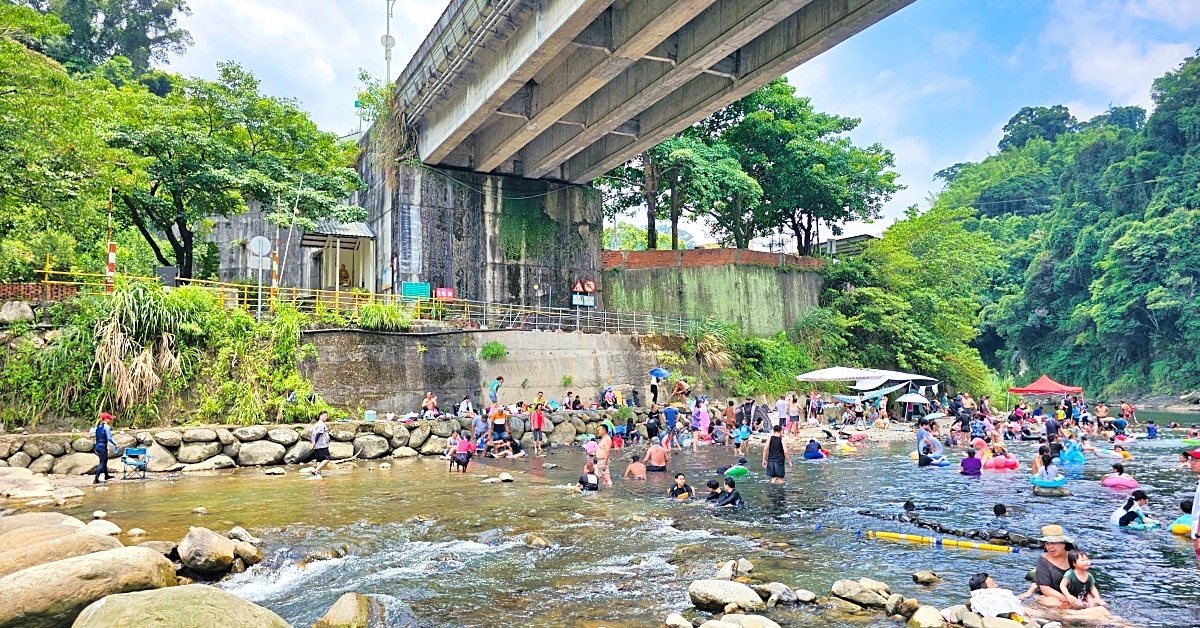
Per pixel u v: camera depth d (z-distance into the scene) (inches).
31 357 705.0
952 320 1627.7
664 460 711.1
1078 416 1198.9
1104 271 2415.1
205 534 346.9
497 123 1190.3
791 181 1630.2
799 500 539.5
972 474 674.2
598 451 622.8
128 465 638.5
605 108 1047.0
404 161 1213.7
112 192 824.3
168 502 515.8
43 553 289.4
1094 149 2738.7
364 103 1255.5
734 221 1651.1
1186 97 2448.3
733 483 518.3
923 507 505.7
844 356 1529.3
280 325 838.5
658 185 1566.2
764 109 1621.6
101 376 717.3
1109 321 2327.8
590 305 1343.5
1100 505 514.3
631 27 833.5
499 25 907.4
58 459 637.9
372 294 1013.2
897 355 1533.0
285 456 740.7
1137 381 2337.6
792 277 1566.2
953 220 1856.5
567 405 1026.1
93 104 740.7
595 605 299.4
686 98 1027.9
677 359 1211.9
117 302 738.8
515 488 593.6
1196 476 668.7
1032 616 282.5
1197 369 2176.4
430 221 1226.0
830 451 898.1
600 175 1332.4
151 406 738.8
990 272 2760.8
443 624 277.9
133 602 216.2
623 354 1171.9
